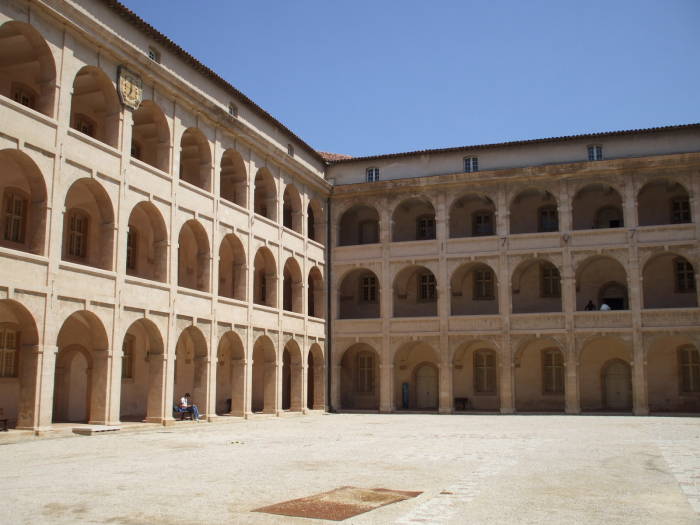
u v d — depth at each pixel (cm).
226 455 2122
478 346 5081
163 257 3334
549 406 4869
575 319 4522
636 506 1304
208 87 3766
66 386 3375
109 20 3069
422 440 2658
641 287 4428
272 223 4300
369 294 5341
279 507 1282
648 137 4550
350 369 5362
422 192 4925
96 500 1348
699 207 4384
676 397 4609
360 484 1551
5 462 1933
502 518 1196
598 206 4897
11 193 2969
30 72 3048
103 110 3456
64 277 2723
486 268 5094
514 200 4881
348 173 5144
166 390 3278
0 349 3050
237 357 3941
